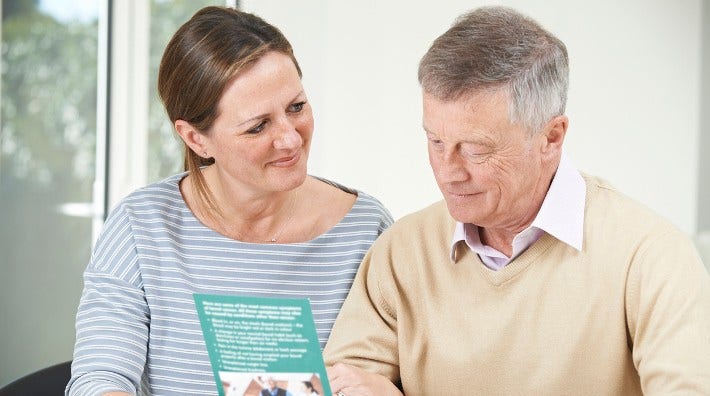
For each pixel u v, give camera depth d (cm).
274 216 227
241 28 207
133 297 219
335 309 223
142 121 427
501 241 193
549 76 172
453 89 168
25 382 229
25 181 418
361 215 229
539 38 172
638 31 365
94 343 212
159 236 223
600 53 367
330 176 402
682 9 362
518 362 191
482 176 174
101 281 221
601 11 365
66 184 422
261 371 171
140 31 424
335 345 210
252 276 223
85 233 426
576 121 370
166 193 230
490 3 364
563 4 364
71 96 420
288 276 223
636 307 182
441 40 171
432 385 201
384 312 208
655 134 368
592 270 185
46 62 416
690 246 183
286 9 401
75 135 422
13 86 411
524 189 179
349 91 396
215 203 226
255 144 206
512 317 190
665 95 367
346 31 394
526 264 189
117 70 423
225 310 168
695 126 366
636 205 188
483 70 167
